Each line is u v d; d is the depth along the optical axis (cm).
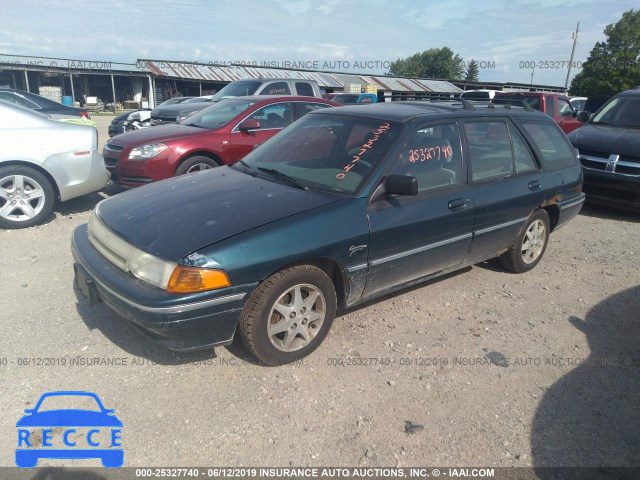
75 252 350
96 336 354
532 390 321
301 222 317
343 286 349
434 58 7588
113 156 705
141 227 316
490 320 407
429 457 263
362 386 315
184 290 280
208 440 266
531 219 487
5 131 573
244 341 314
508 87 3184
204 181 390
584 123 909
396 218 358
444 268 419
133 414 282
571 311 432
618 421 297
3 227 580
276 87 1054
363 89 3127
